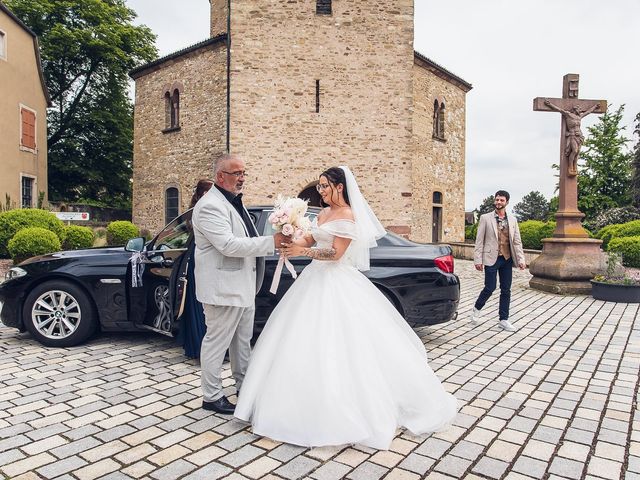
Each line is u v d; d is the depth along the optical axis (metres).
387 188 16.38
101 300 5.27
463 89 23.77
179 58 19.17
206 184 5.22
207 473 2.67
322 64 16.09
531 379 4.40
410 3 16.44
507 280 6.51
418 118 19.73
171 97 19.97
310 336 3.21
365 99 16.28
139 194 21.72
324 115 16.14
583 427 3.34
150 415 3.48
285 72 15.97
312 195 17.17
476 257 6.61
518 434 3.22
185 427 3.28
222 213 3.28
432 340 5.87
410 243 5.65
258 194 15.90
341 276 3.48
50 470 2.69
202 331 4.54
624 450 3.00
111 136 28.66
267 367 3.38
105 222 23.72
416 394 3.29
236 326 3.52
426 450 2.98
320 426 2.98
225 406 3.54
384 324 3.41
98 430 3.22
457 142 23.48
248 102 15.83
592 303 8.65
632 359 5.07
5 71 18.89
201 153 18.45
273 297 5.26
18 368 4.56
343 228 3.35
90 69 27.53
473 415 3.55
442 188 22.05
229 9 15.76
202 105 18.34
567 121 10.27
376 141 16.33
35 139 21.30
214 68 17.86
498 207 6.47
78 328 5.27
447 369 4.69
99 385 4.11
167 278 4.96
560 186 10.52
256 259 3.73
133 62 28.19
